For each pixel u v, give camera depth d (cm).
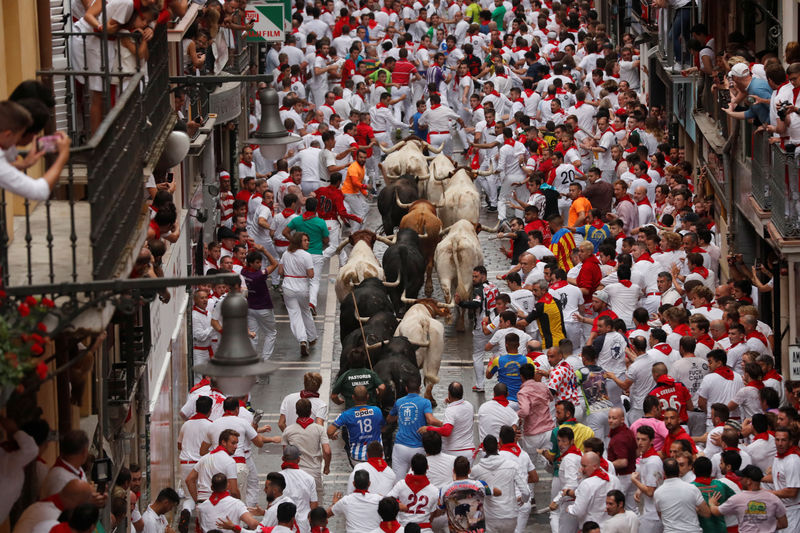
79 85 4175
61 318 2577
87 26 4031
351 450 5156
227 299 2883
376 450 4762
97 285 2617
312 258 7062
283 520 4403
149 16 3938
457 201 8056
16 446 2803
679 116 9569
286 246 7888
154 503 4547
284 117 9469
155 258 3950
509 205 8369
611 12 13438
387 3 13612
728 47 7169
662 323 5997
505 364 5606
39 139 2622
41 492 2978
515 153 8825
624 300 6419
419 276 7162
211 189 7331
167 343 5372
